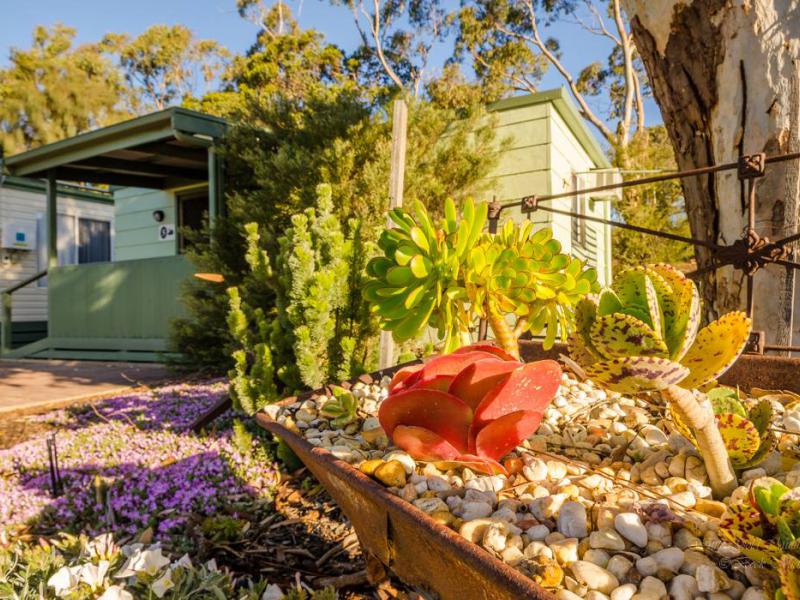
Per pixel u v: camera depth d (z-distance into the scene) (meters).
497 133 6.70
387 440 1.27
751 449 0.95
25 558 1.57
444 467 1.07
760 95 1.94
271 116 6.84
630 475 1.06
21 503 2.44
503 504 0.91
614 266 11.69
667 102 2.26
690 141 2.22
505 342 1.51
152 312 8.24
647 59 2.29
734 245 1.57
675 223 11.83
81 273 8.88
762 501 0.70
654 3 2.15
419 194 5.75
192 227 9.77
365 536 1.16
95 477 2.40
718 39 2.02
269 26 21.83
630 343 0.72
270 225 5.63
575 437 1.26
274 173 5.96
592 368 0.72
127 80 24.56
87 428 3.69
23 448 3.28
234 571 1.88
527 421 1.04
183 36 24.38
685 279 0.76
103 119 22.39
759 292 1.94
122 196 10.62
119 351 8.60
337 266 2.79
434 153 6.29
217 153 6.87
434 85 10.06
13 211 11.77
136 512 2.22
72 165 8.45
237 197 6.07
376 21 19.55
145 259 8.30
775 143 1.92
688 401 0.83
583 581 0.70
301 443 1.22
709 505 0.88
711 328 0.81
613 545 0.77
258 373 2.83
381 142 5.77
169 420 3.67
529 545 0.78
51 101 20.86
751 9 1.93
